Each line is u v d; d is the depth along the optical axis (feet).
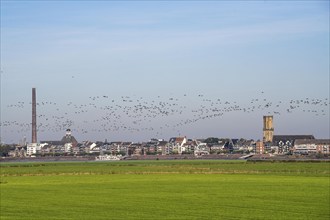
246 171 438.40
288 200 215.10
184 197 230.48
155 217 172.04
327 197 225.15
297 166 510.58
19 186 297.74
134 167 561.84
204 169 480.64
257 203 206.39
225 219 167.12
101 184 309.83
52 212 183.83
